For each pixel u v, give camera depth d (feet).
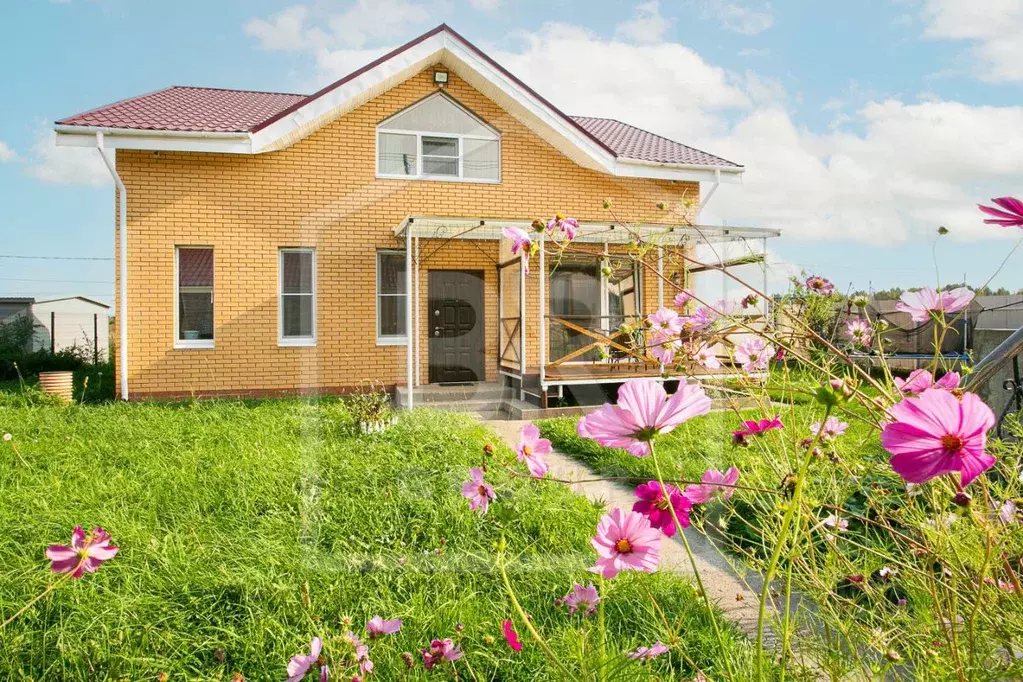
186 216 31.14
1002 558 3.47
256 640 7.50
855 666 4.04
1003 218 2.87
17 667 7.23
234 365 31.35
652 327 5.82
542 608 7.06
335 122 31.50
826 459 5.01
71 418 23.65
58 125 28.84
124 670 7.18
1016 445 4.75
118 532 11.00
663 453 7.42
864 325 5.37
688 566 8.38
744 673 4.28
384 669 6.61
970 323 6.88
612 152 28.22
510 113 18.84
